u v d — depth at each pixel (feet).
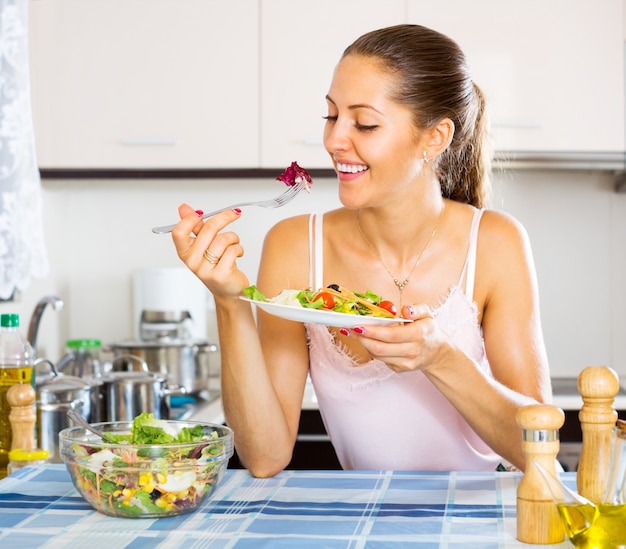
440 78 4.78
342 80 4.65
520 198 10.59
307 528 3.62
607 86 9.51
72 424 6.39
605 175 10.55
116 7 9.58
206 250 4.23
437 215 5.26
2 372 5.64
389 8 9.53
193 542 3.46
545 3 9.50
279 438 4.61
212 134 9.62
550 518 3.40
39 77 9.60
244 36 9.57
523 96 9.53
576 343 10.61
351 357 5.29
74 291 10.78
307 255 5.44
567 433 8.88
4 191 6.88
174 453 3.81
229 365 4.58
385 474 4.52
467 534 3.53
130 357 8.32
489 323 5.27
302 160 9.62
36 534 3.58
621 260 10.57
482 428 4.60
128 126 9.63
